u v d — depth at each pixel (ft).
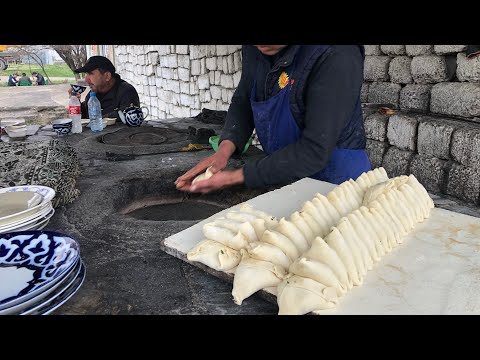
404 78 10.30
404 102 10.33
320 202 4.66
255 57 6.87
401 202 4.90
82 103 15.44
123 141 9.87
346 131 6.61
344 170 6.67
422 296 3.55
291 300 3.27
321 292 3.33
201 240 4.50
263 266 3.64
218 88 18.81
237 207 5.38
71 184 6.18
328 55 5.22
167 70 25.17
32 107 24.81
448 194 8.57
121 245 4.72
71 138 10.52
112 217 5.53
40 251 3.78
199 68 20.51
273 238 3.83
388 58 10.77
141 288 3.84
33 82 40.86
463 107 8.63
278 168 5.28
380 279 3.82
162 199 7.95
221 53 17.74
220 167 6.55
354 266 3.69
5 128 10.70
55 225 5.27
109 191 6.71
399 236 4.54
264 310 3.52
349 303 3.45
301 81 5.64
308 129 5.28
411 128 9.27
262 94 6.71
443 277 3.85
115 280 3.98
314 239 3.81
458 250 4.36
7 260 3.71
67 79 48.88
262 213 4.62
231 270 3.89
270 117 6.43
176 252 4.35
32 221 4.58
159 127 11.50
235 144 7.11
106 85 15.02
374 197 5.07
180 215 7.51
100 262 4.33
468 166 8.03
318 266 3.44
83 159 8.56
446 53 8.98
